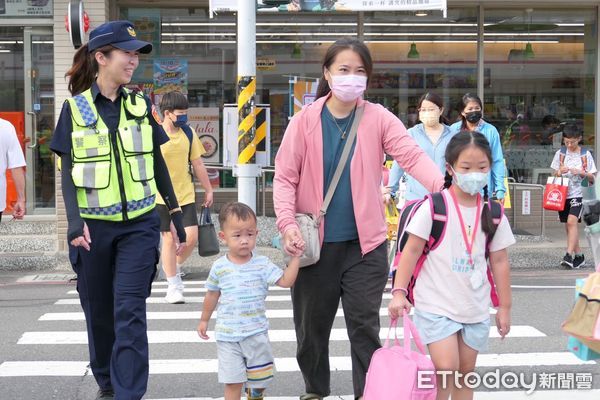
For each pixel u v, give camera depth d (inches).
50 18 536.1
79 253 215.6
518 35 607.2
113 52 212.2
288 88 598.2
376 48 604.1
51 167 553.6
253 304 207.9
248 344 207.3
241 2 375.2
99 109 214.1
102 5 522.0
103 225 211.5
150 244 213.9
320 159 207.2
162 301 388.5
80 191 210.8
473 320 187.6
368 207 205.9
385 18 601.6
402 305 186.9
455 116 609.0
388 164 432.5
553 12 605.9
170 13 589.9
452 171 185.5
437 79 608.4
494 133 339.0
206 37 592.7
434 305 187.0
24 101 550.9
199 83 595.2
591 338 183.9
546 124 611.5
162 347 300.8
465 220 187.0
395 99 609.0
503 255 191.6
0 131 343.0
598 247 233.8
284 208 206.4
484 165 183.5
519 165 611.2
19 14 534.9
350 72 203.5
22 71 548.7
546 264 508.7
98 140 211.3
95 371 223.5
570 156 486.9
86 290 218.5
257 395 211.5
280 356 288.5
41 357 287.9
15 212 352.2
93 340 221.1
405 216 191.2
